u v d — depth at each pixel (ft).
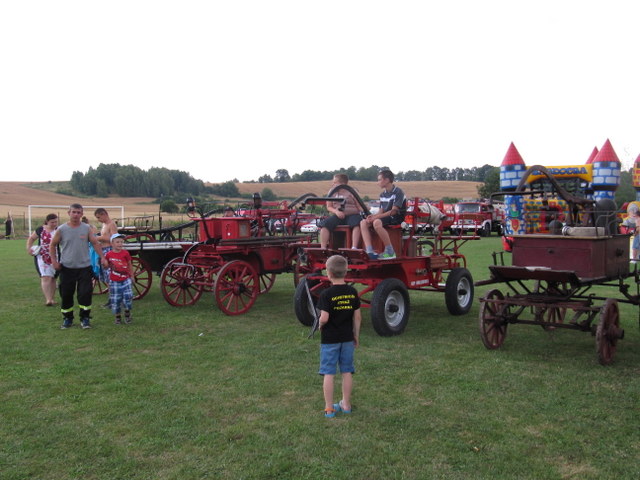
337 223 24.99
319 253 24.77
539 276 19.75
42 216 161.27
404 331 24.52
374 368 18.86
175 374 18.45
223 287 28.94
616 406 15.17
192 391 16.75
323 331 14.80
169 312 29.60
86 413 15.05
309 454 12.53
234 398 16.14
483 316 20.70
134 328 25.62
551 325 20.03
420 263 26.66
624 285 20.81
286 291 37.70
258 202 33.37
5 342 22.85
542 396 16.01
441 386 16.97
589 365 18.98
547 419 14.37
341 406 15.02
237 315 28.76
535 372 18.24
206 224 31.89
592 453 12.46
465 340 22.81
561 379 17.46
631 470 11.66
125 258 26.66
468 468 11.82
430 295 34.86
